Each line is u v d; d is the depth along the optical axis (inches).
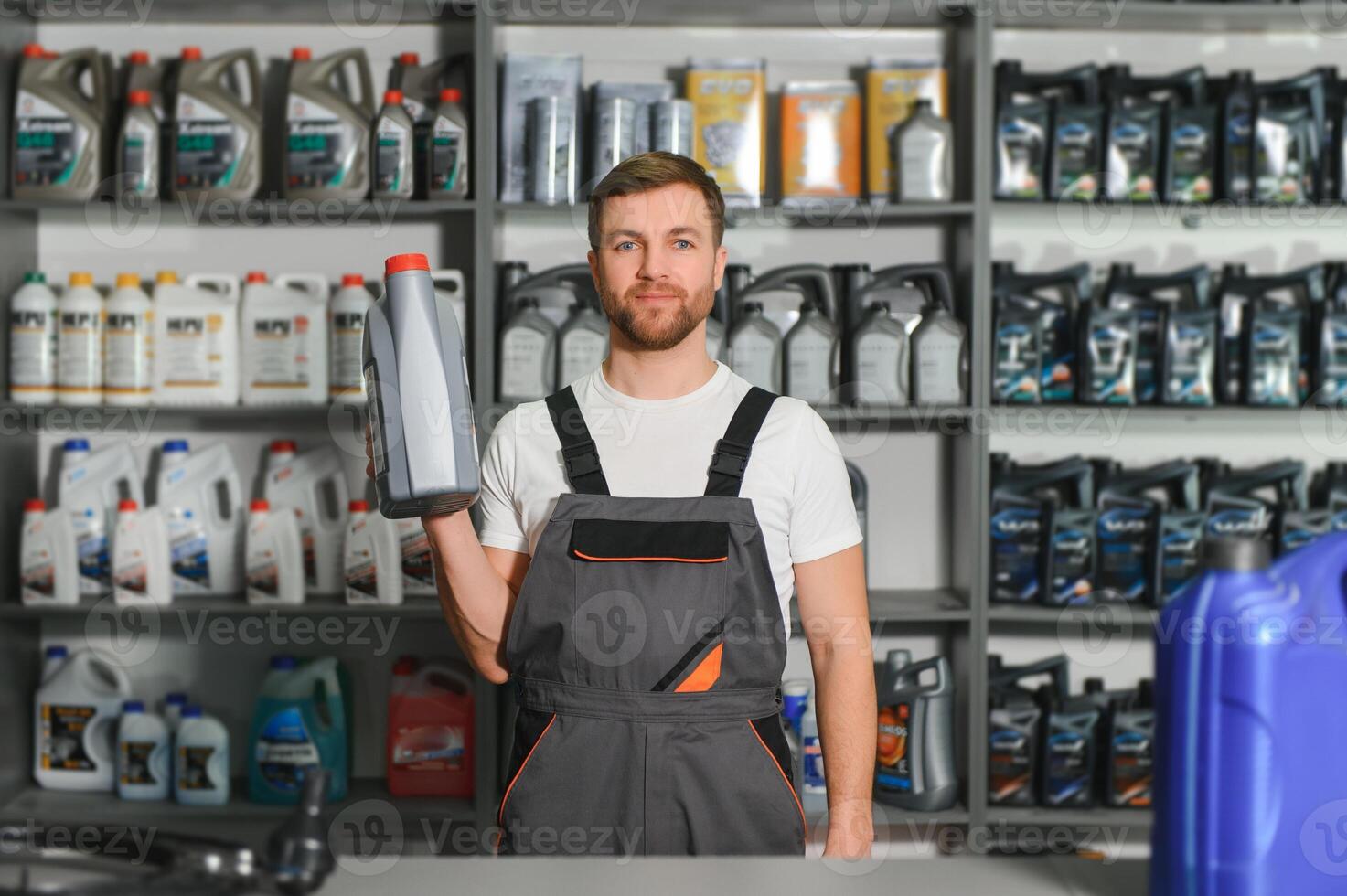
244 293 100.4
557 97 98.4
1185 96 104.2
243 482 108.2
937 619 98.9
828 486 57.1
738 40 108.3
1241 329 101.6
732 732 52.5
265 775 100.1
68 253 107.7
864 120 105.3
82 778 103.4
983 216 97.8
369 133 99.6
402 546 100.5
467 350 103.8
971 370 99.3
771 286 101.8
